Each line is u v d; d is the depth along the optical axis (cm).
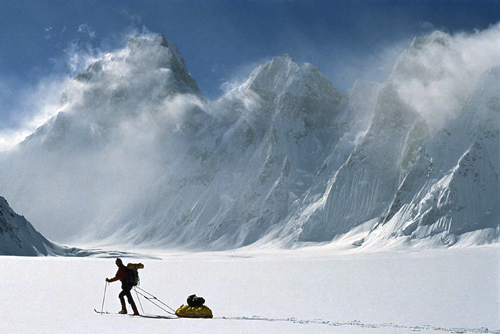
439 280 3616
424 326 1727
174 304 2444
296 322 1795
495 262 6069
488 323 1817
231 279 3984
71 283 3466
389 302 2438
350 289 3086
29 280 3688
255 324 1739
